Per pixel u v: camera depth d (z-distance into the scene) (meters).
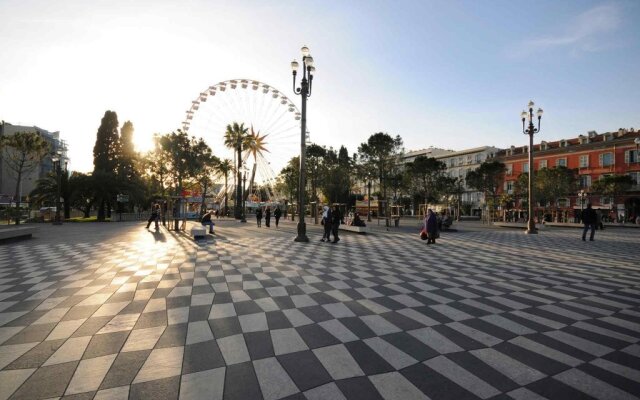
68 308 5.10
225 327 4.38
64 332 4.16
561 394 2.88
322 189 41.59
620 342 3.98
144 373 3.18
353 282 7.03
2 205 43.72
